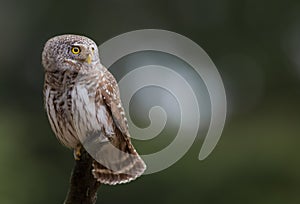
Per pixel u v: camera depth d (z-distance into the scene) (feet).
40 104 82.33
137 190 67.51
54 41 28.14
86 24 86.07
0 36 85.15
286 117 81.82
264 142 70.49
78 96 27.91
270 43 89.76
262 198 67.31
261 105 85.51
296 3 90.27
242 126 76.33
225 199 67.31
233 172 67.97
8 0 85.92
